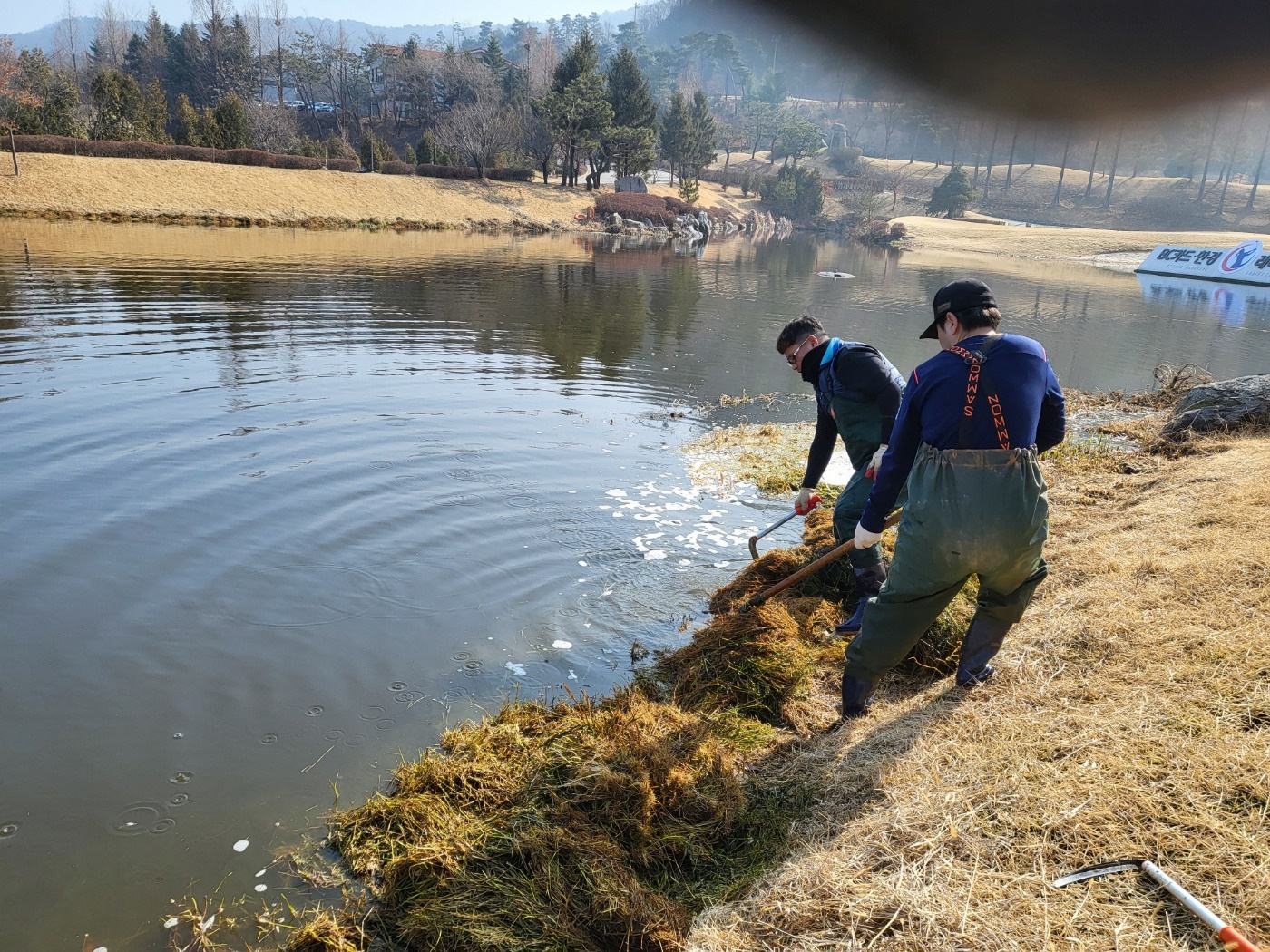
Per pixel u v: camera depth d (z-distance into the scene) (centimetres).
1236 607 371
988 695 349
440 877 291
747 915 252
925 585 322
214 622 452
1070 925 220
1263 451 661
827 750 342
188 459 690
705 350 1352
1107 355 1525
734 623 441
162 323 1272
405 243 3192
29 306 1348
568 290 2009
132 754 351
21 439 719
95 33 11875
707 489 694
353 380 991
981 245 4984
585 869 284
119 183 3622
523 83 8150
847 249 4788
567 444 791
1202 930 214
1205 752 274
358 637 446
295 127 6694
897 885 240
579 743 346
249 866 300
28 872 292
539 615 479
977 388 300
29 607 457
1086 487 655
